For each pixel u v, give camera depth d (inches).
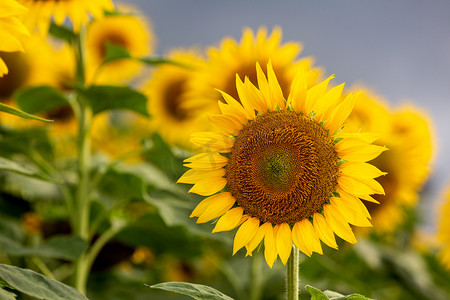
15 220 72.2
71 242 60.9
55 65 73.9
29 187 70.4
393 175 72.7
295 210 52.7
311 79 60.5
